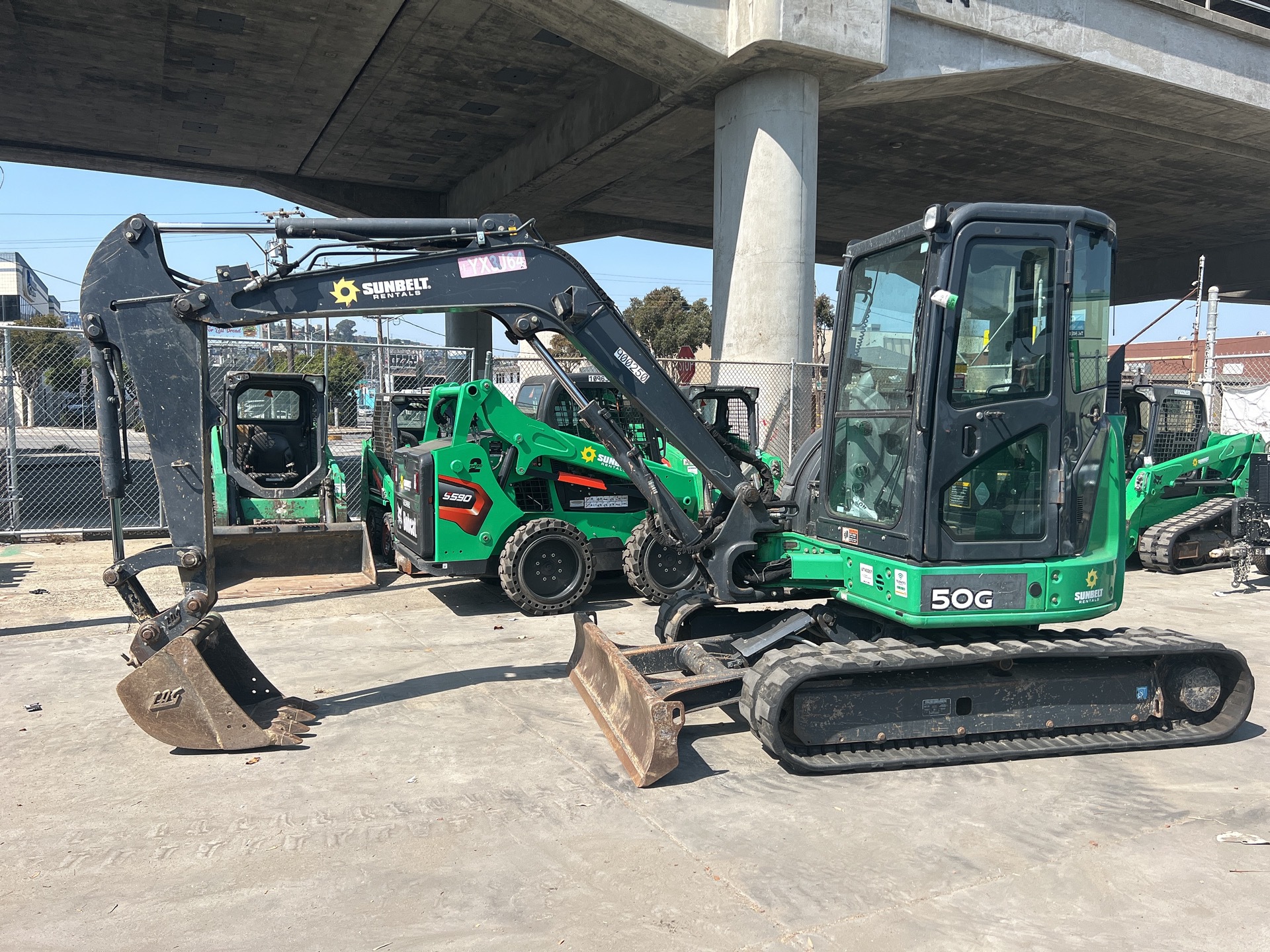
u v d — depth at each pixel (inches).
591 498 332.2
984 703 186.2
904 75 553.9
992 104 722.2
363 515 433.7
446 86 737.6
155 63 685.9
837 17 497.4
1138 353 1694.1
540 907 127.9
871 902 130.0
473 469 313.0
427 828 152.6
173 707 183.3
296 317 185.3
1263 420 648.4
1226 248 1369.3
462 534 313.4
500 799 164.1
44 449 578.9
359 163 975.0
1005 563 183.3
